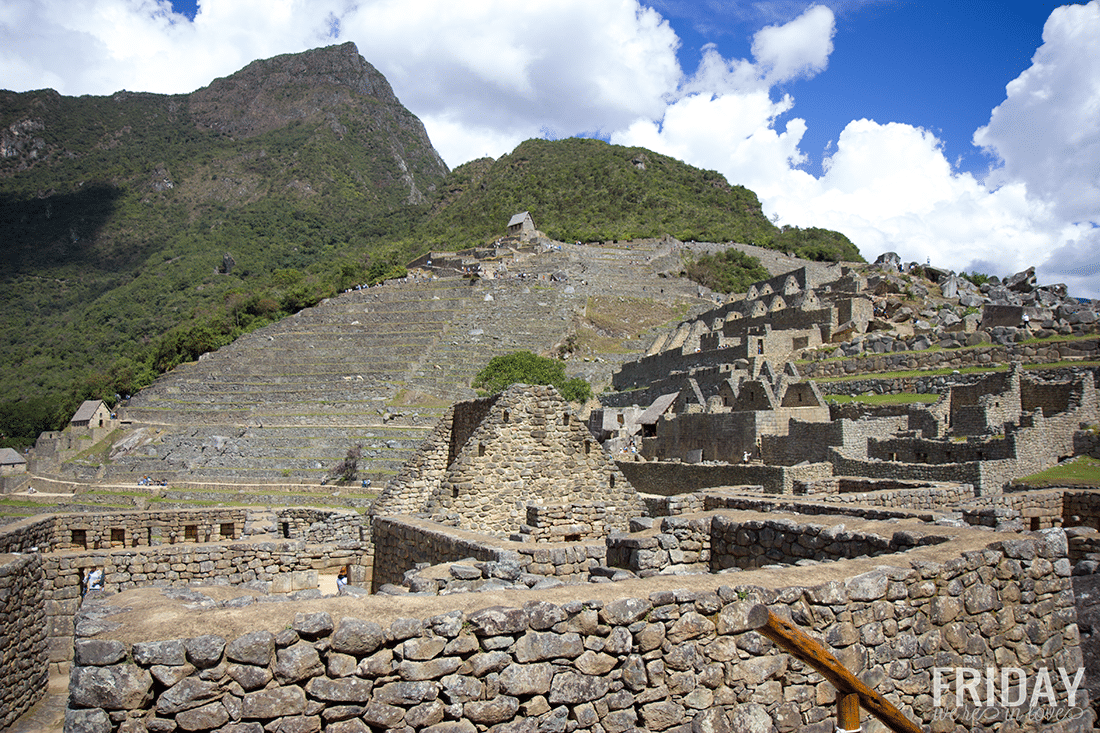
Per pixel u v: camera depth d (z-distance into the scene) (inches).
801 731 301.7
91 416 4475.9
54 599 575.2
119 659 226.4
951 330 2196.1
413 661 249.3
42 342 7632.9
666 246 7106.3
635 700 278.1
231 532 807.1
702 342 2778.1
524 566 454.6
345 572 664.4
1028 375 1525.6
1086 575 434.9
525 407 705.6
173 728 225.1
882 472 1233.4
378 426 3134.8
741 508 647.1
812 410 1749.5
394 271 6820.9
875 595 324.2
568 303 5177.2
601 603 279.3
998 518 582.6
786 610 306.8
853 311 2400.3
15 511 2751.0
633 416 2439.7
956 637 342.3
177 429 3467.0
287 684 235.9
